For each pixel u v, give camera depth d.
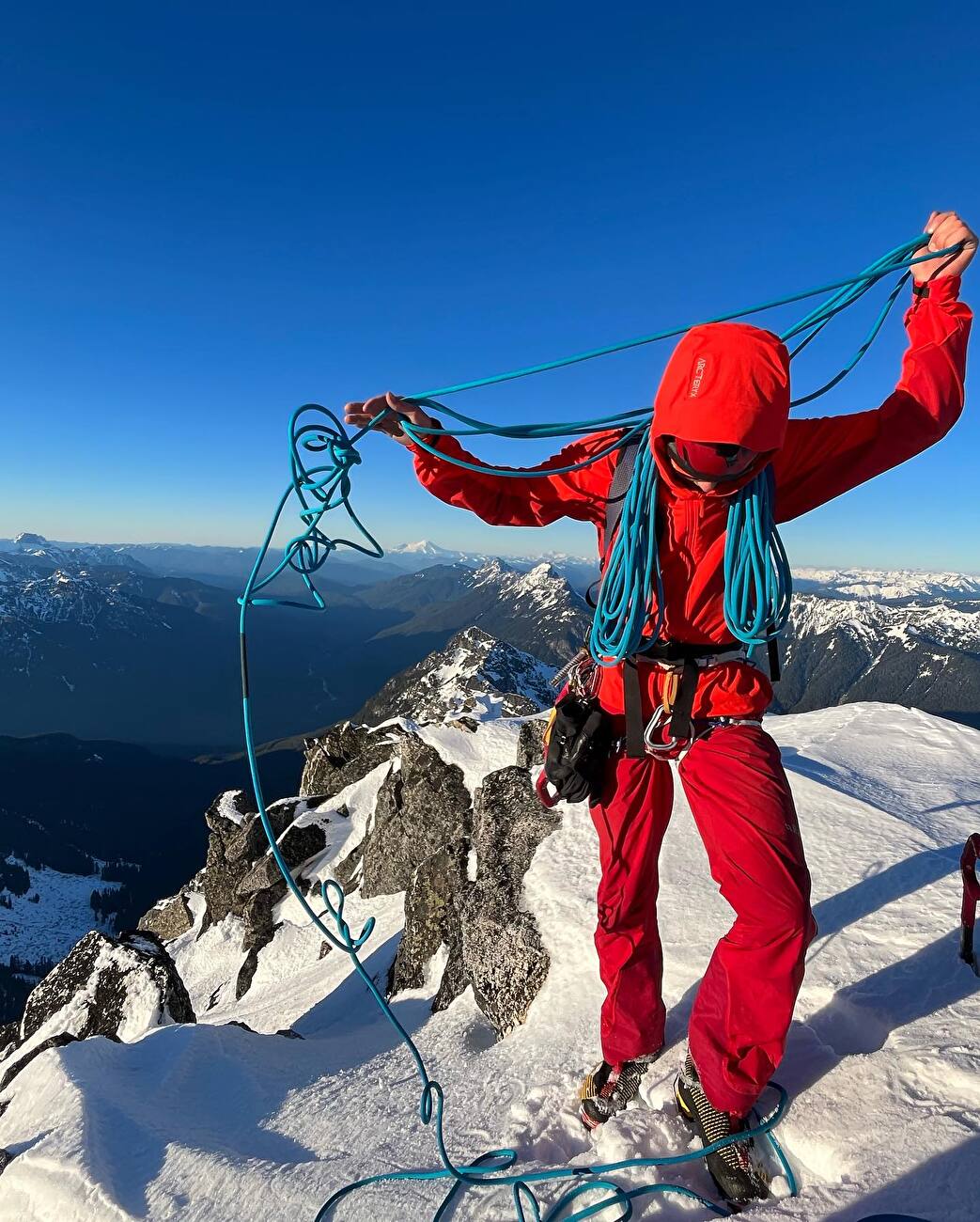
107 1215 2.96
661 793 2.88
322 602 2.69
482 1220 2.54
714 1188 2.58
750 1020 2.43
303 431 2.58
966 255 2.46
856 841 4.80
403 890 10.52
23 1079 4.65
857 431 2.46
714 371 2.06
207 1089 4.30
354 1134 3.47
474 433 2.64
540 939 4.80
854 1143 2.45
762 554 2.34
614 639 2.59
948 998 3.10
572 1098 3.23
